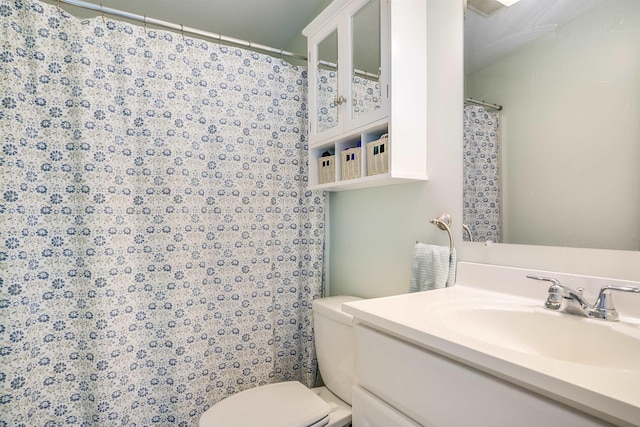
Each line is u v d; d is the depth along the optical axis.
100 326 1.22
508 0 0.96
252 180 1.58
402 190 1.30
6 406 1.08
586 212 0.78
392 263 1.35
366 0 1.21
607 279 0.73
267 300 1.60
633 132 0.70
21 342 1.11
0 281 1.08
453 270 1.06
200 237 1.46
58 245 1.19
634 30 0.70
